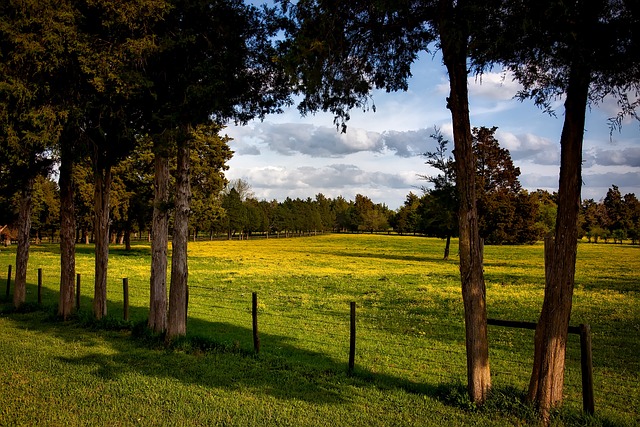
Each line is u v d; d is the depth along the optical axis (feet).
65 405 25.88
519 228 190.70
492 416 24.82
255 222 377.30
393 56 31.71
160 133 40.45
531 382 25.52
